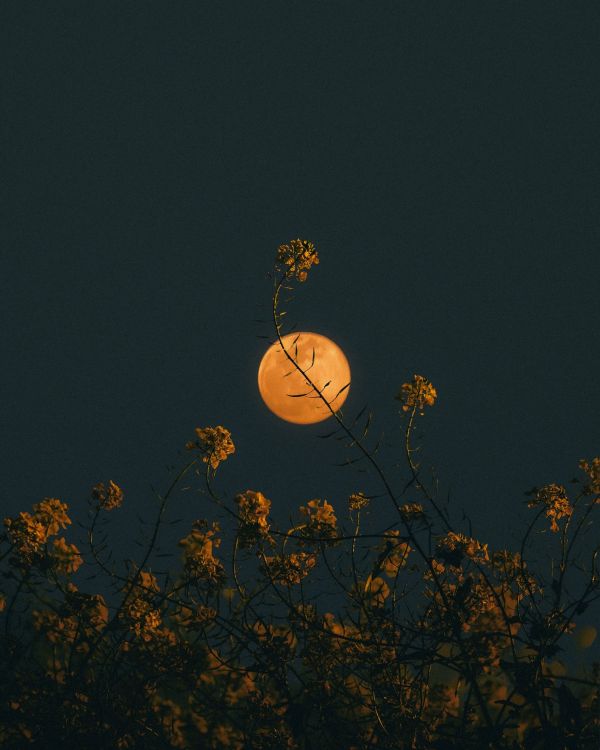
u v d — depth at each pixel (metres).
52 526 17.05
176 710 17.50
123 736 15.93
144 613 16.06
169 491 16.17
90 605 16.34
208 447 16.27
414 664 15.18
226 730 17.28
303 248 15.32
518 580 15.70
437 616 15.60
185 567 16.22
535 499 15.69
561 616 14.81
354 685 16.81
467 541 15.70
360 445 14.91
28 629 16.95
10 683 15.95
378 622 15.45
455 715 16.80
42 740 15.73
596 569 14.78
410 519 15.55
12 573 16.19
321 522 16.31
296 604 16.06
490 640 15.27
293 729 15.11
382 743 15.44
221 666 16.94
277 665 15.57
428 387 15.22
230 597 16.48
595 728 14.73
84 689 15.95
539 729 14.59
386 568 16.42
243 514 16.17
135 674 16.42
